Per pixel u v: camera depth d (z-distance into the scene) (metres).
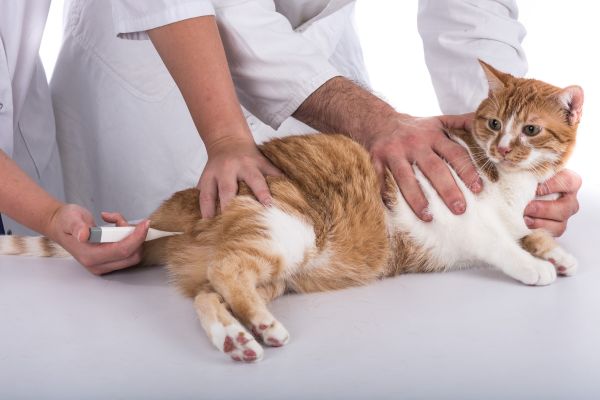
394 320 1.25
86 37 2.39
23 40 2.05
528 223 1.63
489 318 1.25
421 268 1.65
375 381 1.01
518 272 1.47
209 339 1.18
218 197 1.47
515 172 1.61
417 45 3.96
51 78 2.52
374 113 1.66
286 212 1.44
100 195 2.53
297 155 1.55
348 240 1.52
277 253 1.41
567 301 1.33
